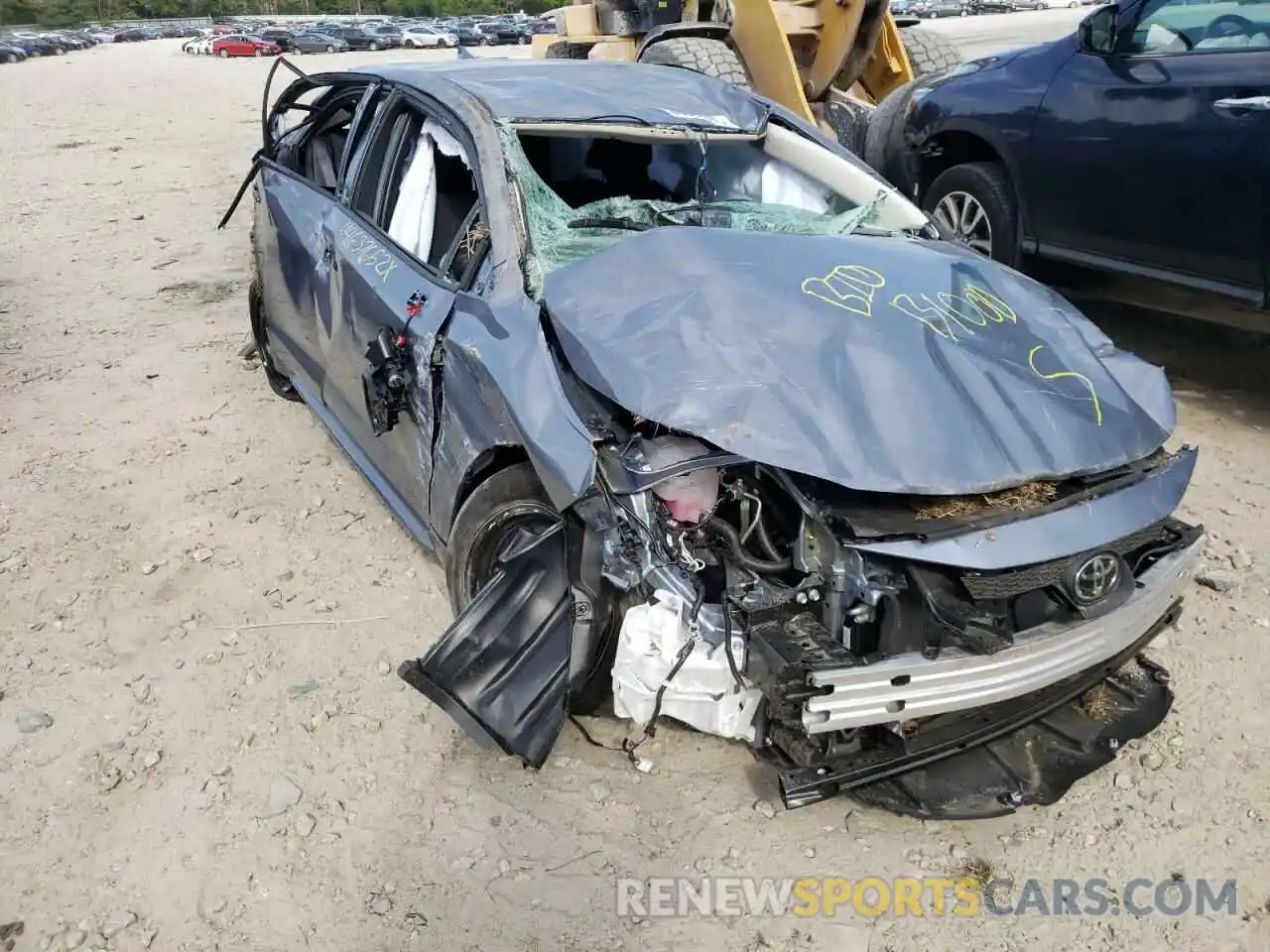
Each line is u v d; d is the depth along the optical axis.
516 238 3.26
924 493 2.57
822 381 2.75
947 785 2.74
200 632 3.63
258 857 2.74
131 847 2.77
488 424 3.01
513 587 2.85
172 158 13.08
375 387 3.42
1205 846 2.79
